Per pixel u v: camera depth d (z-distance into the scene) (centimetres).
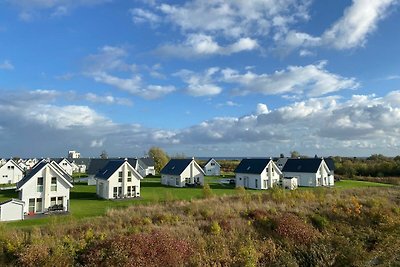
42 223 2769
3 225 2286
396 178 6788
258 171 5556
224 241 2155
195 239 2138
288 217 2572
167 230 2216
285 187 5409
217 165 8619
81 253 1861
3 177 7244
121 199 4256
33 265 1720
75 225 2344
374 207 3145
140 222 2445
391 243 2198
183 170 5762
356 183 6278
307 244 2212
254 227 2481
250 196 3656
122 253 1770
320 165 6003
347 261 1895
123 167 4438
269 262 1967
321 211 2994
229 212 2780
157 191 5044
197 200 3422
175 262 1786
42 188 3462
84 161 10831
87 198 4397
